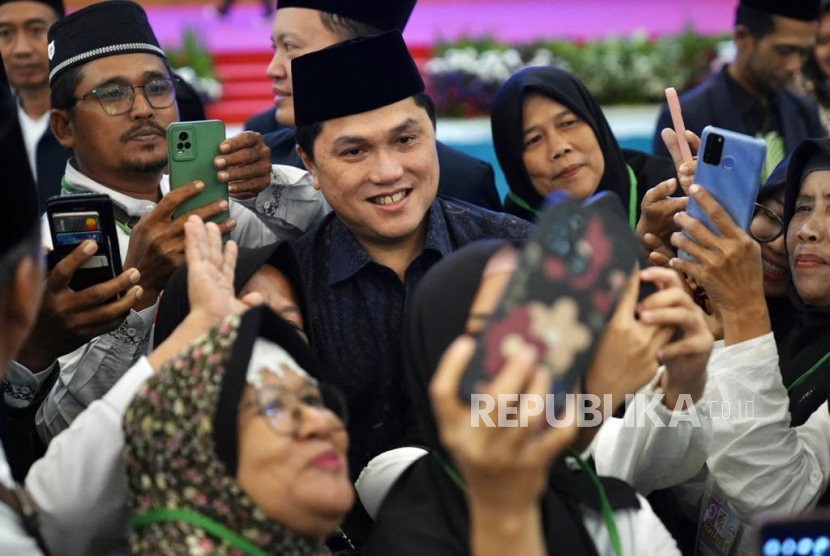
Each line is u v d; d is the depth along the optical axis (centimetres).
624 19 1695
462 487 182
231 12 1673
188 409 171
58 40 308
